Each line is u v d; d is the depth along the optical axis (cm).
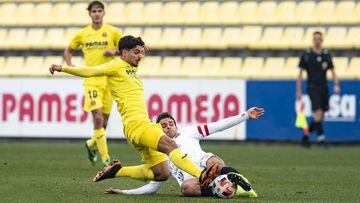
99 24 4238
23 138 6575
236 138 6266
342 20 7062
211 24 7294
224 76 6994
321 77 5778
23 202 2522
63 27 7550
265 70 6969
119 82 2772
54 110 6444
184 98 6281
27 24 7600
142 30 7388
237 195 2706
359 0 7156
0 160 4431
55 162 4334
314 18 7138
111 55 4156
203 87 6256
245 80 6222
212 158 2775
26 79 6488
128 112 2748
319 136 5888
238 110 6234
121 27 7431
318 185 3222
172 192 2917
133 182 3278
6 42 7556
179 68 7131
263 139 6219
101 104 4097
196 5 7438
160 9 7481
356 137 6116
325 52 5778
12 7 7788
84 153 5134
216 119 6256
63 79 6419
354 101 6106
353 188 3111
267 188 3092
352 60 6881
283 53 7075
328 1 7200
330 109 6147
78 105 6406
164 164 2786
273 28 7175
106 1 7612
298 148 5859
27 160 4456
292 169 3991
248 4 7338
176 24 7356
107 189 2828
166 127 2869
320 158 4834
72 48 4294
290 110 6175
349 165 4303
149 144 2686
